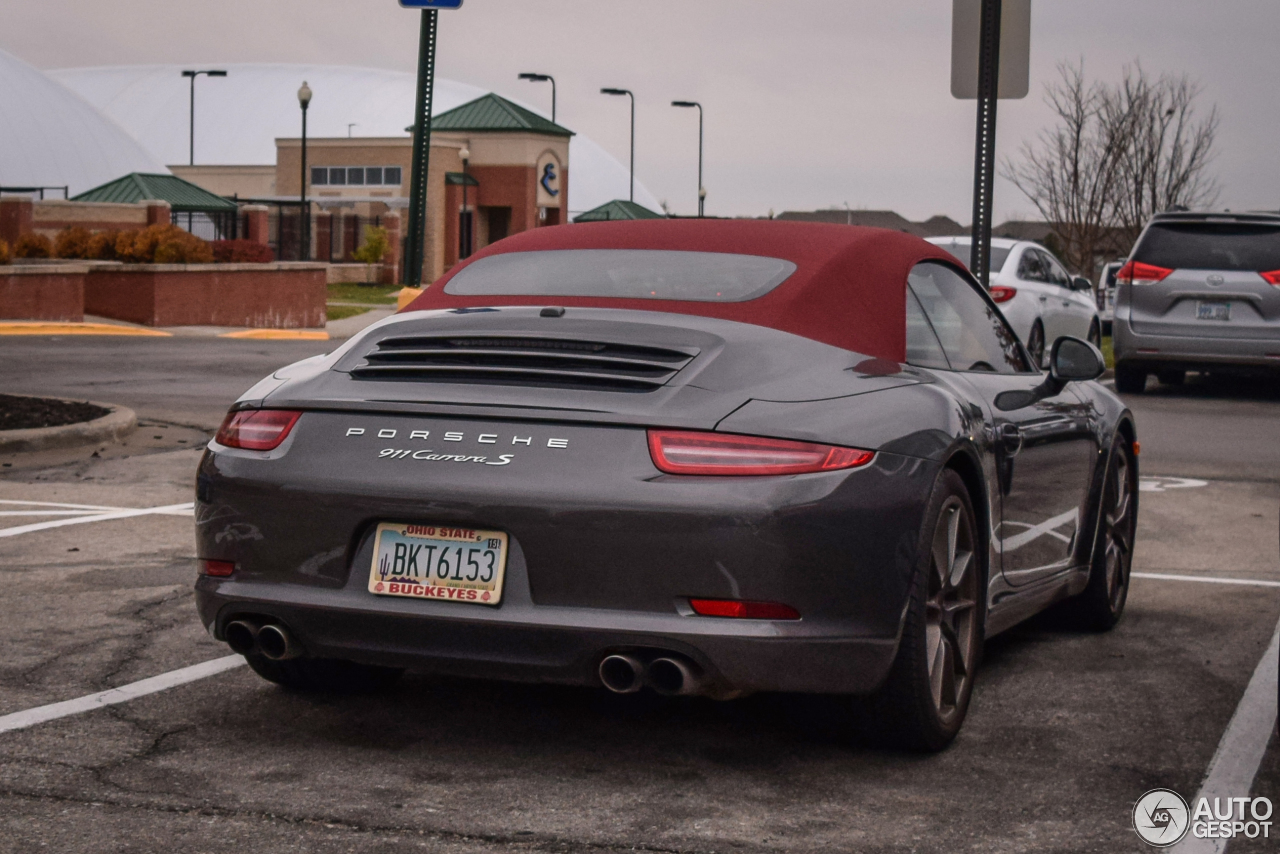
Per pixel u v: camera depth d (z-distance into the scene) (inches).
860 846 131.9
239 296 1115.9
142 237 1090.7
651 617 139.0
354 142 2677.2
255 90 4042.8
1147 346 609.6
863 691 145.7
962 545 163.9
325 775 148.8
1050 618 230.1
